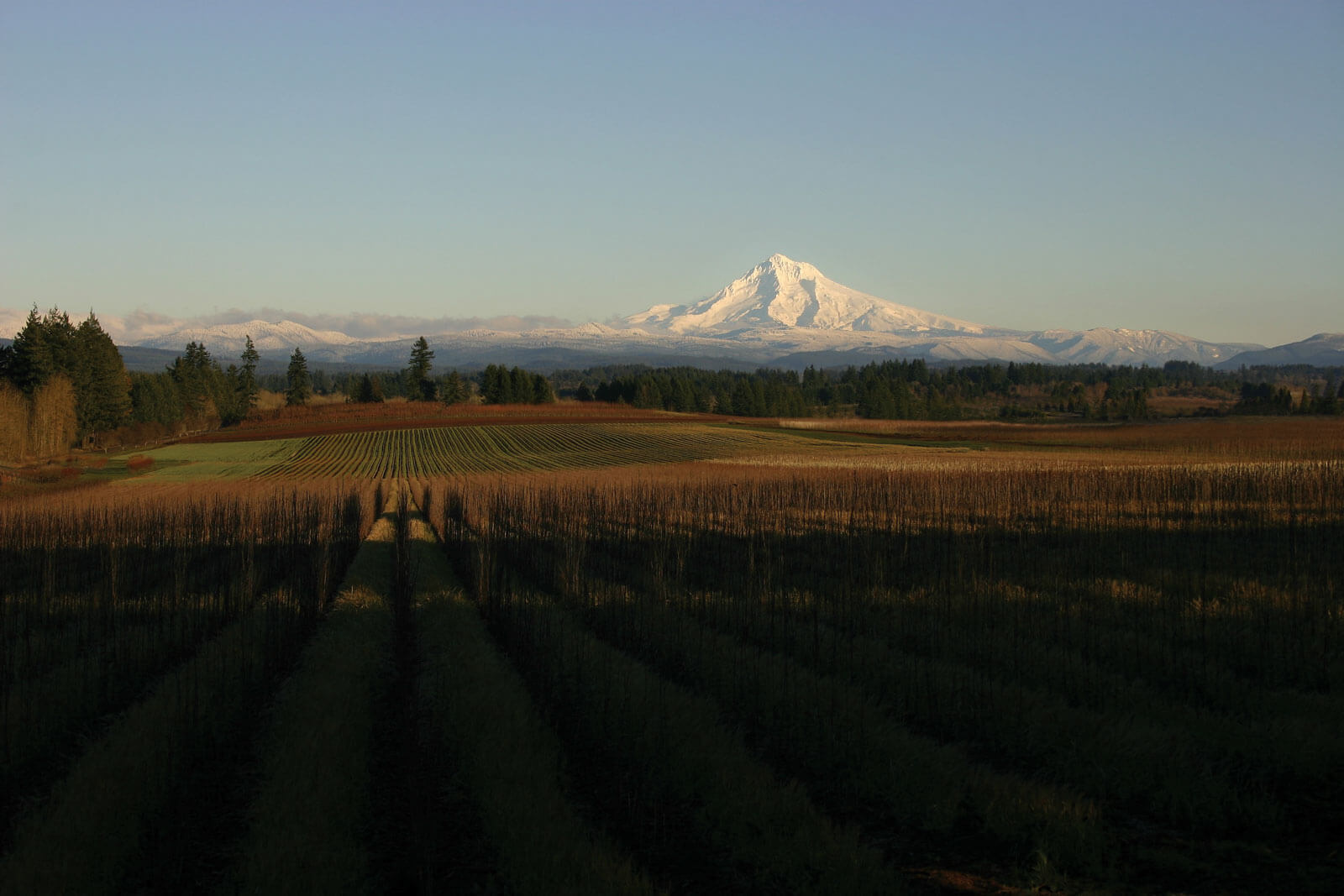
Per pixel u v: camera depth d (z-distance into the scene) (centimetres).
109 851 770
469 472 6994
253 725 1145
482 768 930
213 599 1888
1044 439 8744
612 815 859
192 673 1288
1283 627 1353
